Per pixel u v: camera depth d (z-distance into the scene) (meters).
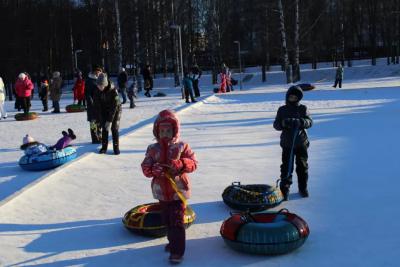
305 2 50.56
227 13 53.84
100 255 5.28
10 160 10.93
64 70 63.00
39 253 5.37
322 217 6.20
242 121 16.14
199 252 5.25
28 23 54.62
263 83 48.69
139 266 4.98
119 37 43.09
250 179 8.26
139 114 19.48
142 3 51.62
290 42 49.00
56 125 17.12
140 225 5.63
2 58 51.47
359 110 18.12
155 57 59.19
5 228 6.14
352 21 57.69
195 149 11.21
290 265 4.85
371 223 5.89
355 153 9.91
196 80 27.91
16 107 24.25
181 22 53.38
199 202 7.03
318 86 35.09
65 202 7.20
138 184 8.14
